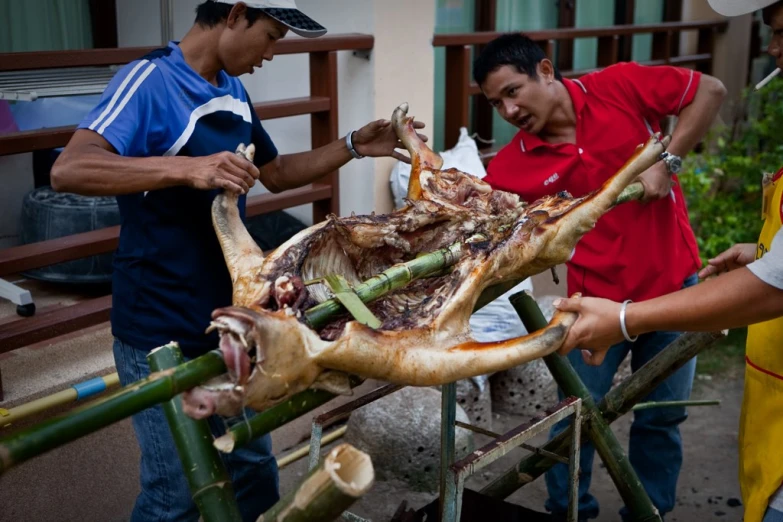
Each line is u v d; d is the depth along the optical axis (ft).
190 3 14.74
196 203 7.37
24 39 14.84
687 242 9.96
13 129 12.97
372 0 12.78
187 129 7.29
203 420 5.57
